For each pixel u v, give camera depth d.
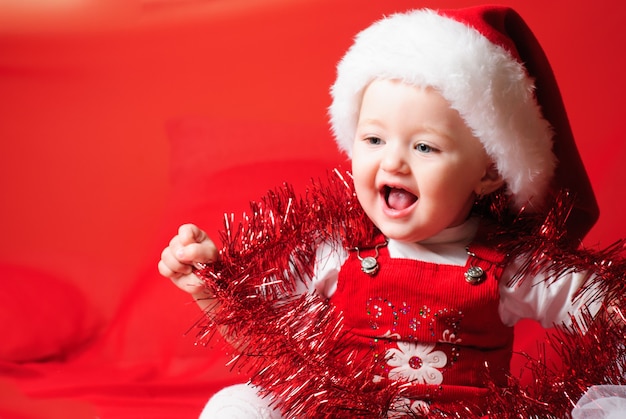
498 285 1.34
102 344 1.96
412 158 1.28
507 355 1.39
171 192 2.02
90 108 2.15
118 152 2.14
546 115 1.44
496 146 1.29
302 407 1.22
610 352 1.25
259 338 1.23
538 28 2.04
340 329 1.30
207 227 1.93
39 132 2.16
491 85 1.27
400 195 1.32
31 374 1.86
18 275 2.07
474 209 1.43
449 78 1.25
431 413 1.27
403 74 1.27
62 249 2.11
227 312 1.26
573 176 1.46
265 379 1.24
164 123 2.13
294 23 2.14
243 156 1.99
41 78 2.17
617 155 1.91
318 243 1.41
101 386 1.76
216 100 2.14
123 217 2.11
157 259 1.97
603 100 1.98
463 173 1.30
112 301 2.04
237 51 2.15
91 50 2.17
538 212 1.40
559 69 2.01
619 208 1.86
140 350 1.93
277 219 1.40
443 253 1.37
